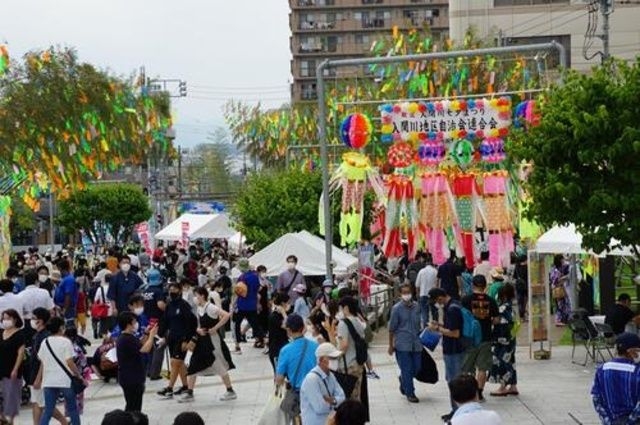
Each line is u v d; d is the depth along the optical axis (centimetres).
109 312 2438
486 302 1620
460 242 2655
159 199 6931
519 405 1661
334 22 10731
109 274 2577
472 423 840
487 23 6056
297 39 10794
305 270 2612
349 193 2723
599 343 2052
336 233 3803
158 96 4594
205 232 4394
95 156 3562
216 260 3362
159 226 6769
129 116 3850
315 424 1132
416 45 4550
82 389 1432
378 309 2705
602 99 1508
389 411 1644
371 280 2764
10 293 1892
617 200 1468
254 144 6544
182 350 1789
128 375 1432
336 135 4506
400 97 4341
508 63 4344
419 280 2548
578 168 1515
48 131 3341
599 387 1048
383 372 2055
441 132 2397
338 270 2620
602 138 1483
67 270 2459
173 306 1797
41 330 1477
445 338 1602
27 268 2772
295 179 3953
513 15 6050
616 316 1839
